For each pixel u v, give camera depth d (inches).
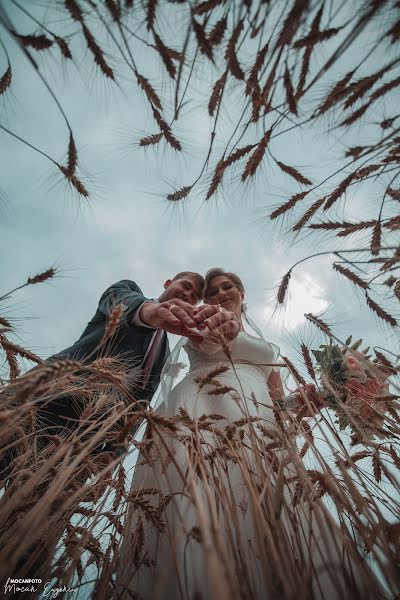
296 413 76.8
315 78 48.4
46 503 41.2
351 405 77.0
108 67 58.2
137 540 57.3
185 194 76.4
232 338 84.2
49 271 71.1
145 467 80.1
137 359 93.0
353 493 49.3
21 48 47.0
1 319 65.9
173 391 97.5
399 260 68.5
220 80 58.6
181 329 89.0
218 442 66.5
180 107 61.6
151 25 52.4
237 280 121.0
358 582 46.6
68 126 64.6
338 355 84.0
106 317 97.6
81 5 49.3
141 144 69.7
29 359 63.0
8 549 37.2
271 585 36.9
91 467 65.9
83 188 69.1
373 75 53.6
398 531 45.8
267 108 57.7
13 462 59.4
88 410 67.1
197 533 42.5
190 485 41.6
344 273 77.4
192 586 48.9
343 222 75.4
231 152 66.4
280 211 76.5
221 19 51.1
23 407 47.4
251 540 56.5
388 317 75.5
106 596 56.9
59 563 55.4
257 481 58.9
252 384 92.1
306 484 49.1
